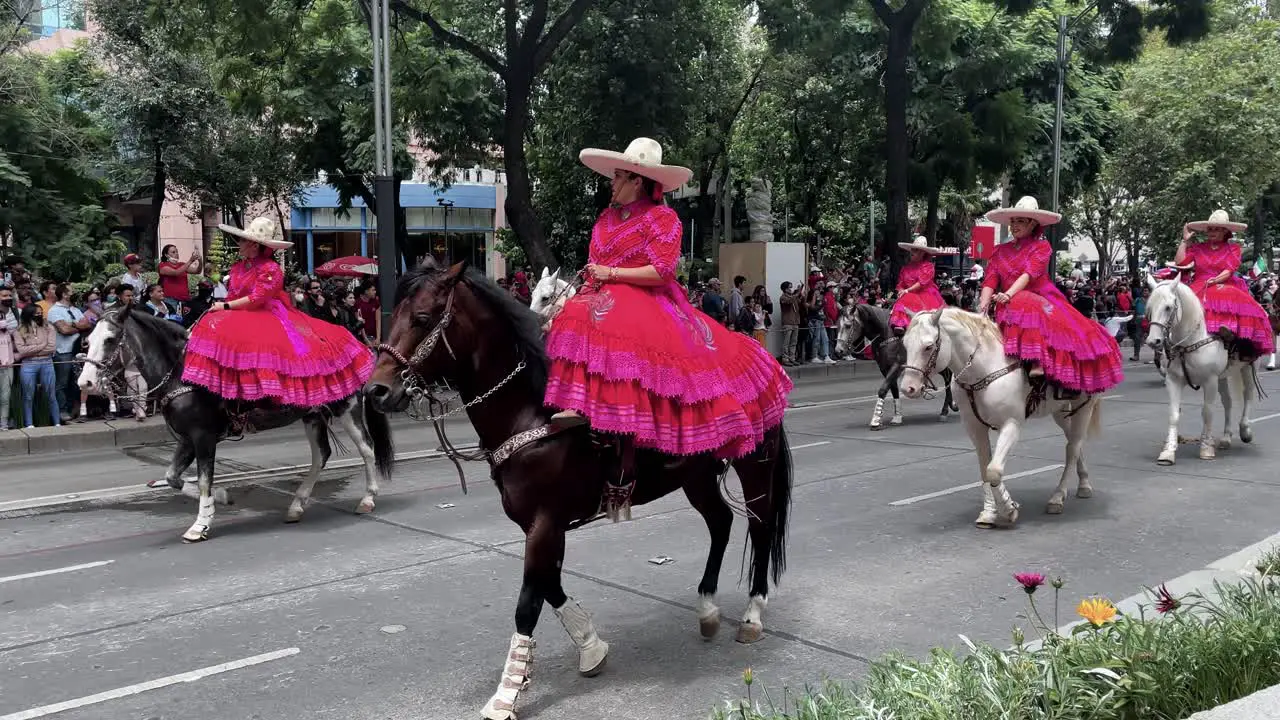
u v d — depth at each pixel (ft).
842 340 47.01
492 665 17.24
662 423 15.03
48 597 21.38
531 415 15.25
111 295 48.47
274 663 17.39
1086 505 29.35
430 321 14.74
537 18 56.65
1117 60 77.46
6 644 18.45
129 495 32.24
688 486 17.69
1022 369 26.07
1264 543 22.89
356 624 19.43
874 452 39.29
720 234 124.06
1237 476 33.30
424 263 15.40
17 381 43.88
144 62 86.38
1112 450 38.91
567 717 14.99
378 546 25.55
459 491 32.50
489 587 21.86
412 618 19.76
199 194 95.61
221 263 100.78
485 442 15.60
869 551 24.43
